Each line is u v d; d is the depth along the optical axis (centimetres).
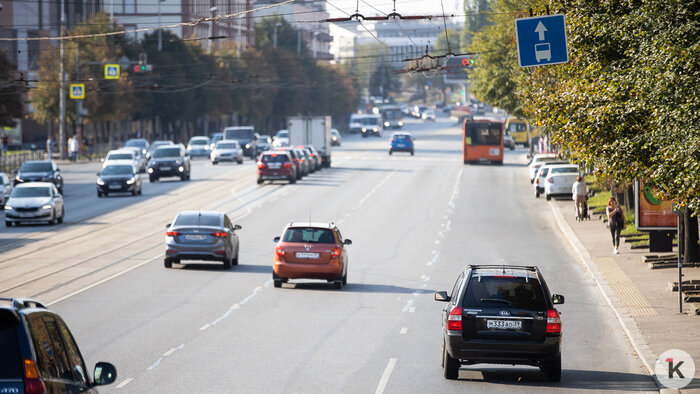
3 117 15588
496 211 11350
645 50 4566
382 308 5450
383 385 3497
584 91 4919
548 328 3462
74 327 4725
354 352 4156
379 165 18975
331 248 6178
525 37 4962
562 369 3878
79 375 1939
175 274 6800
